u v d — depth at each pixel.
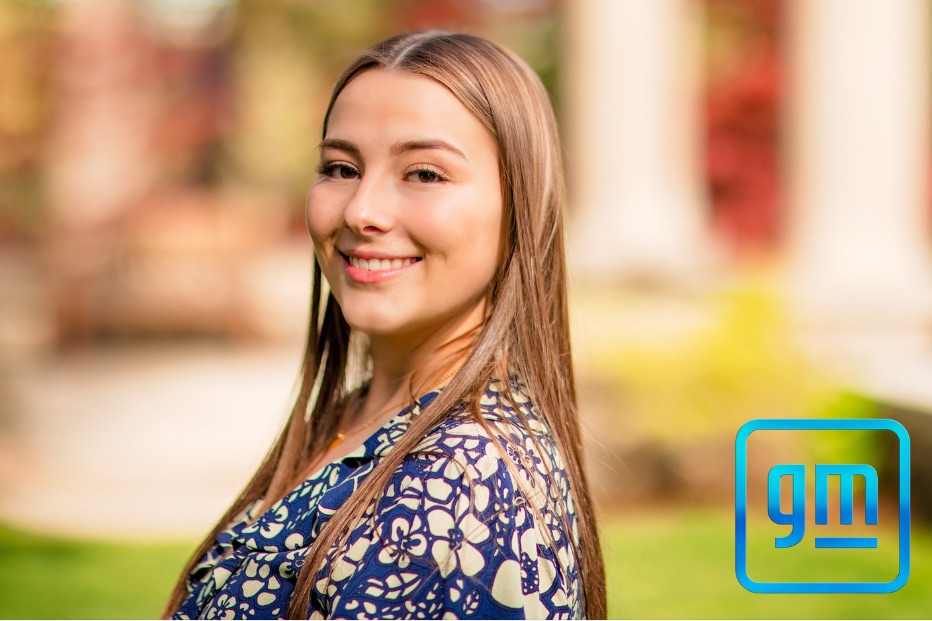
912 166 10.20
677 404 6.53
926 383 6.43
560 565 1.45
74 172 12.73
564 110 16.81
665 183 10.87
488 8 17.73
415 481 1.39
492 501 1.38
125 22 13.55
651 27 10.73
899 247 10.09
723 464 6.52
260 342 12.17
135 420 8.35
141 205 12.90
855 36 10.11
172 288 12.22
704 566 5.16
